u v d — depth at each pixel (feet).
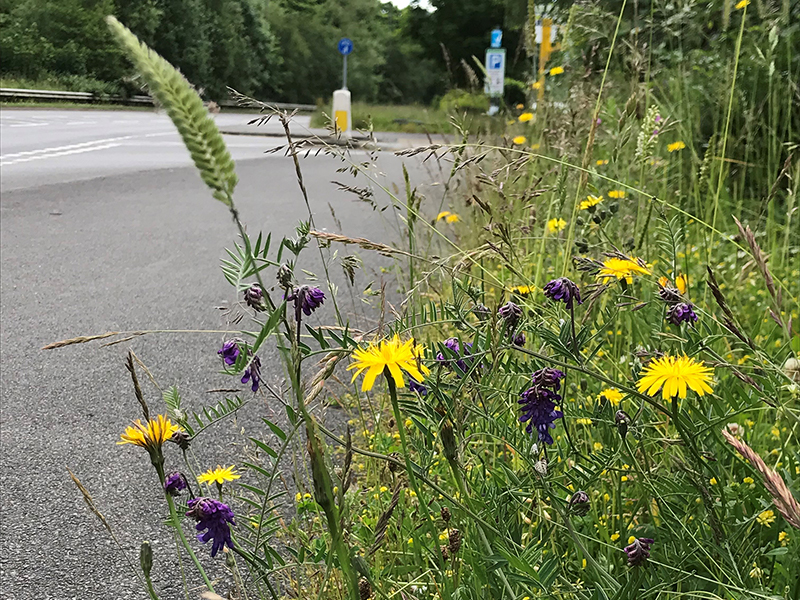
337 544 3.36
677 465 5.24
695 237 12.37
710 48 15.31
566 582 4.62
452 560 4.73
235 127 64.59
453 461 4.18
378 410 9.00
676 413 4.79
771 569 5.61
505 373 5.32
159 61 2.44
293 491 7.82
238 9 167.53
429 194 21.62
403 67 189.98
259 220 24.16
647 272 5.66
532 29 15.38
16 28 114.93
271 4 199.11
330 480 3.34
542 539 5.08
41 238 20.58
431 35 114.93
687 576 4.81
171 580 6.70
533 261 11.03
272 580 6.39
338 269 17.58
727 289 10.11
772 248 11.94
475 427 5.94
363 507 6.81
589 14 12.89
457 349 5.00
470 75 18.28
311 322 12.98
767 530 5.86
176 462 8.78
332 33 204.33
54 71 115.96
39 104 88.12
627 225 10.01
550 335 4.79
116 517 7.73
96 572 6.81
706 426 5.09
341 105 53.78
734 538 4.92
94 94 99.25
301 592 5.41
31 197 26.50
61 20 118.42
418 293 6.82
